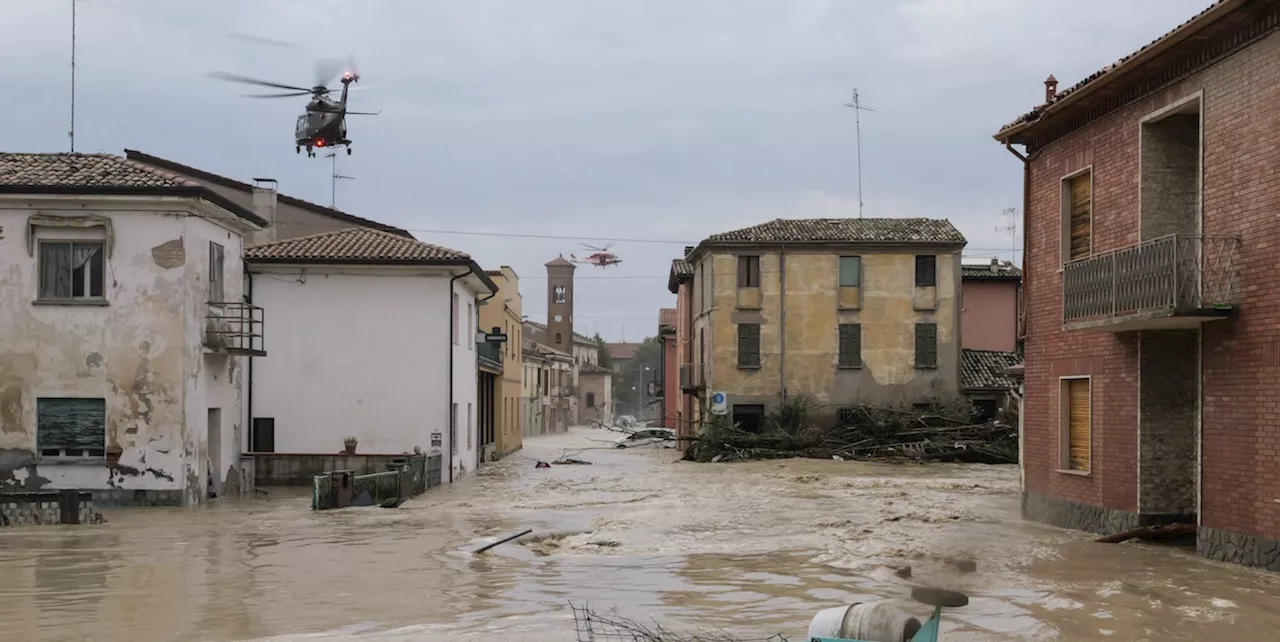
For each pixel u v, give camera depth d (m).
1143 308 15.24
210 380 24.97
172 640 10.01
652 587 12.88
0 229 23.03
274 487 28.06
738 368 45.19
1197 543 15.11
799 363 45.16
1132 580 12.91
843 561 14.84
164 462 23.06
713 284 45.47
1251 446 13.83
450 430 32.34
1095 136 17.81
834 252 45.34
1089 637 9.91
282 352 31.73
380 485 24.25
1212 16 13.62
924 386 45.00
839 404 45.00
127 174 23.77
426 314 31.94
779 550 16.14
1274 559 13.36
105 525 19.47
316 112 30.48
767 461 41.41
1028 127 19.45
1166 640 9.82
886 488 28.77
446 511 22.44
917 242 44.97
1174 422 16.39
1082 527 18.14
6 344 23.05
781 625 10.62
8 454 22.95
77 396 23.05
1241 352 14.04
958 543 16.03
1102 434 17.58
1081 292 17.31
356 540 17.33
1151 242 15.20
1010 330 49.41
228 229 26.09
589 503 24.44
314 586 12.91
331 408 31.67
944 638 9.85
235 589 12.70
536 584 13.11
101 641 9.96
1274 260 13.37
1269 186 13.48
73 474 22.98
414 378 31.81
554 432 90.31
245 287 31.66
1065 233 19.05
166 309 23.20
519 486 30.39
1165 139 16.23
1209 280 14.45
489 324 48.44
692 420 48.81
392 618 11.01
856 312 45.22
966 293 49.50
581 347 115.88
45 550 16.06
